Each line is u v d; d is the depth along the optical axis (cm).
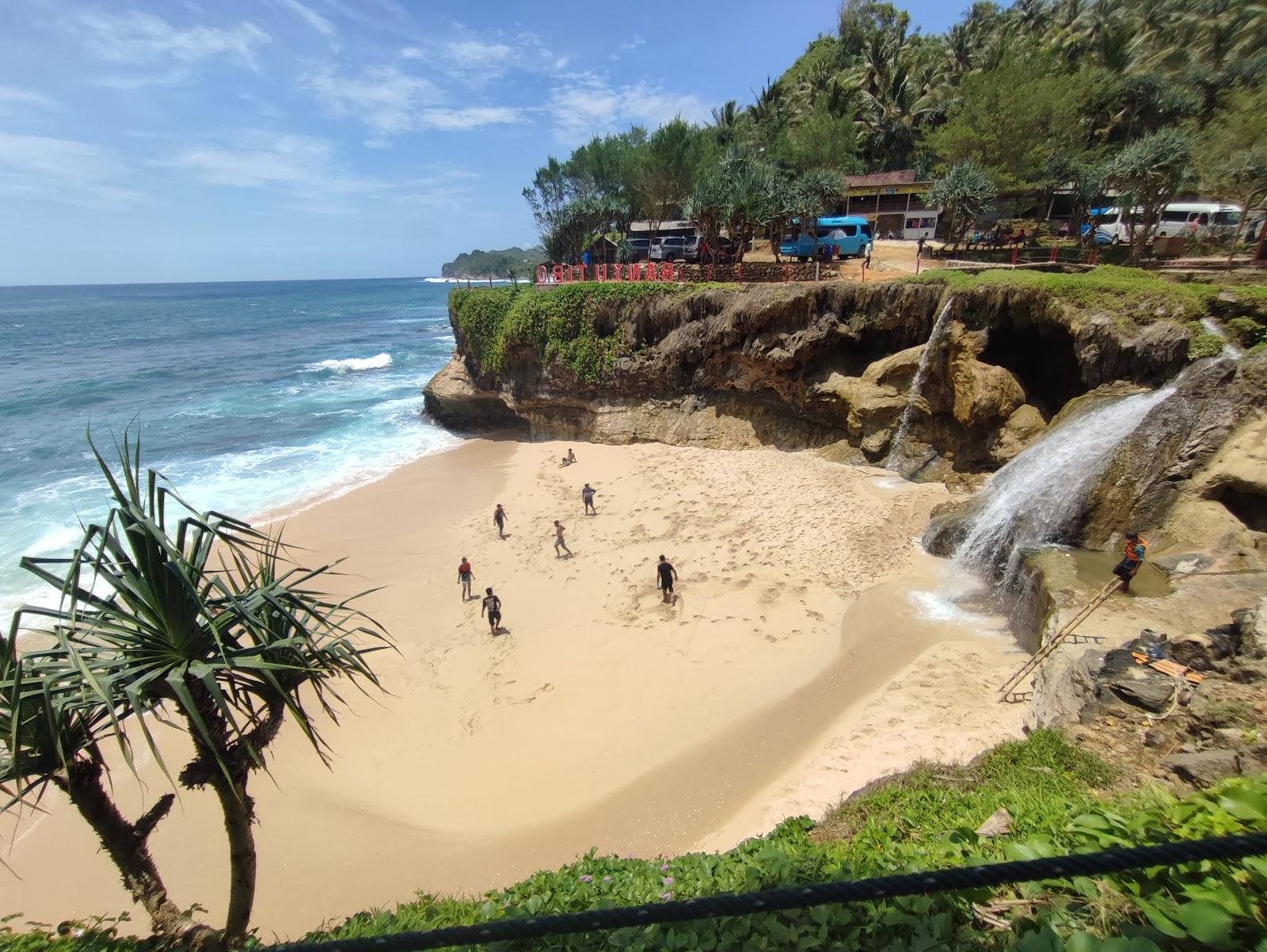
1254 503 1499
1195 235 3038
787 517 2280
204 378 5709
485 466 3328
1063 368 2256
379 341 8356
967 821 691
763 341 2800
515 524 2562
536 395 3588
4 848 1241
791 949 407
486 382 3788
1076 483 1727
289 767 1392
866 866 515
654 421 3272
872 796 899
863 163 5416
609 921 231
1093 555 1605
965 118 3853
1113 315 1927
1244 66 3984
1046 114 3653
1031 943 315
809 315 2708
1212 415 1584
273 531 2589
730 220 3297
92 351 7638
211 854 1197
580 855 1088
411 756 1401
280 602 620
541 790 1268
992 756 942
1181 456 1606
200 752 623
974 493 2134
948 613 1667
